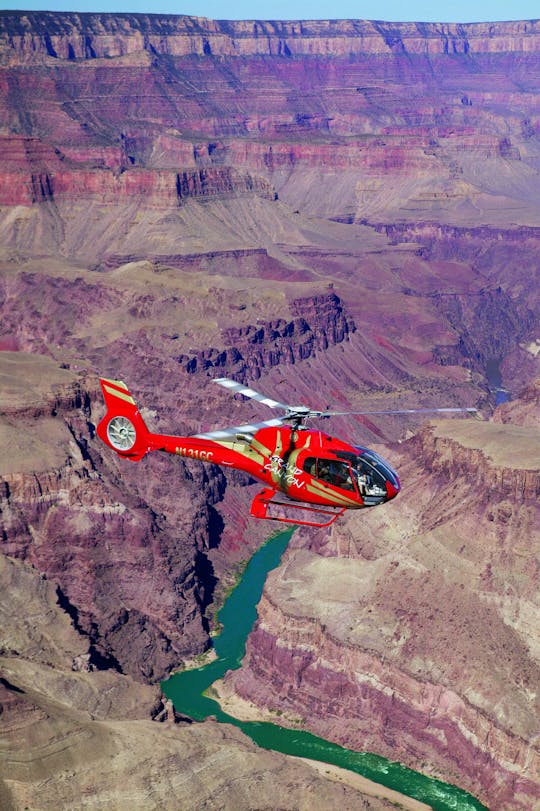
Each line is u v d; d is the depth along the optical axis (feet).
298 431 289.12
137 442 315.58
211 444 302.66
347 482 283.18
